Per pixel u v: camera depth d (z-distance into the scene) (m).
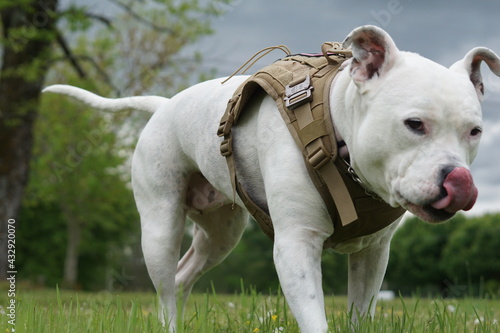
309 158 4.14
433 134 3.60
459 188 3.47
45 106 20.73
